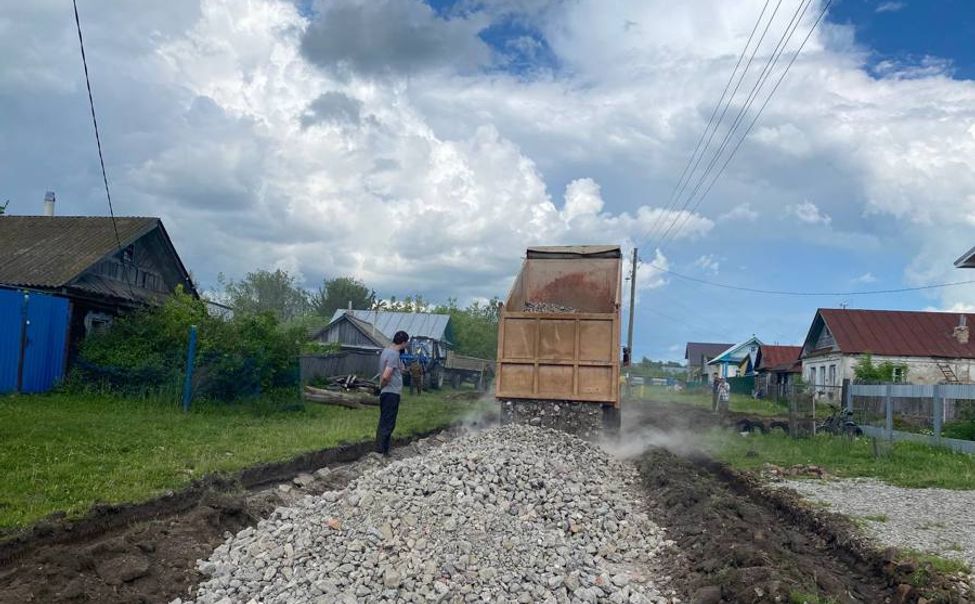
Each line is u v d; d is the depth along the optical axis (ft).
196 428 47.21
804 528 32.01
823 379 144.46
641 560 27.02
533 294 57.93
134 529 24.22
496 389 49.29
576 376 48.49
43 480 29.27
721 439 64.69
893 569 24.22
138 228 79.66
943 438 57.67
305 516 26.18
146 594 20.20
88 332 69.67
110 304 73.10
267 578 21.43
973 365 129.08
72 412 49.83
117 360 61.46
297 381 69.41
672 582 24.17
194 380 59.62
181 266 88.99
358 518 25.03
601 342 48.57
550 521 28.94
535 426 47.37
